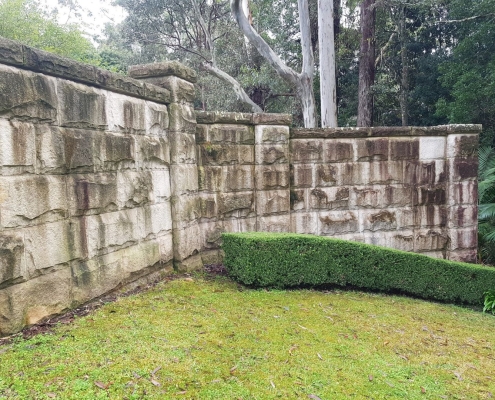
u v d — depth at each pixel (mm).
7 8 10211
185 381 2227
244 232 4840
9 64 2439
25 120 2537
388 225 6000
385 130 5879
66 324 2740
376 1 12594
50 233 2740
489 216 7773
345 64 14812
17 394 1910
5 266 2379
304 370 2504
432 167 6109
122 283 3541
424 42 15219
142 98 3824
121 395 2014
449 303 4938
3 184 2377
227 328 3049
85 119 3062
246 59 15055
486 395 2420
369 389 2359
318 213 5738
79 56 11773
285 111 14961
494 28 10992
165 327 2912
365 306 4074
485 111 11469
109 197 3342
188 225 4543
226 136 5121
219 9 15688
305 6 9125
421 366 2766
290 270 4426
